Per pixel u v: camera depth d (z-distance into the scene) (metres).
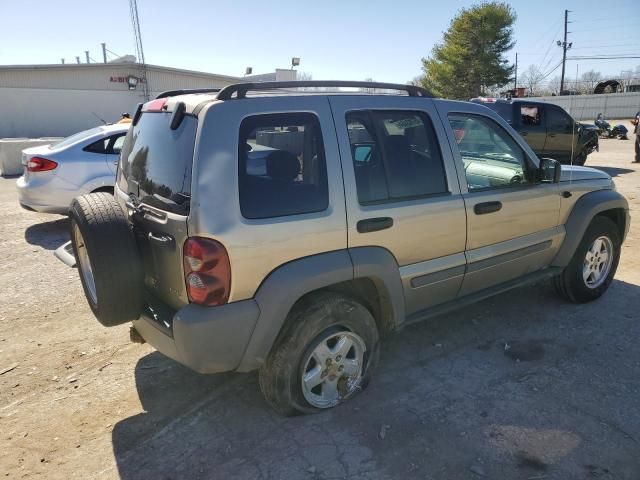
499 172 3.93
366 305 3.39
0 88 26.48
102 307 2.86
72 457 2.85
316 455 2.82
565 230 4.45
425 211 3.35
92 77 28.11
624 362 3.76
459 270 3.64
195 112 2.72
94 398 3.41
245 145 2.70
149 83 29.53
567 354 3.89
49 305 4.95
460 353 3.94
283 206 2.77
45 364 3.85
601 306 4.76
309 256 2.85
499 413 3.17
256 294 2.71
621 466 2.71
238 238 2.60
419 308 3.61
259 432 3.03
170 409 3.28
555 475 2.65
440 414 3.16
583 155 14.20
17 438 3.01
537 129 12.20
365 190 3.11
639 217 8.32
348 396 3.27
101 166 7.45
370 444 2.90
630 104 41.81
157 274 2.93
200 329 2.59
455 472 2.68
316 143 2.95
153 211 2.85
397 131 3.35
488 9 48.06
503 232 3.90
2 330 4.41
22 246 6.98
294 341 2.90
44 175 7.17
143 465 2.78
